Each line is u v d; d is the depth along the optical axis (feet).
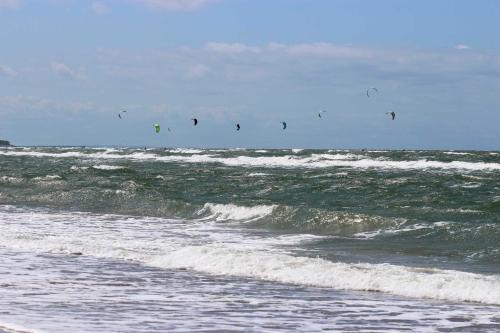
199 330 96.22
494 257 164.25
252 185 373.20
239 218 258.16
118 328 96.22
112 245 184.96
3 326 96.02
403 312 108.78
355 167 563.48
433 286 125.49
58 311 107.04
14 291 123.75
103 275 141.79
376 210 260.83
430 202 285.23
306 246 186.29
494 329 98.02
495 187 341.41
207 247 165.17
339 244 189.78
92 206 314.35
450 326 99.76
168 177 442.50
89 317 102.99
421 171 502.79
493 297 117.70
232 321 101.96
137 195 322.34
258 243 192.44
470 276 133.90
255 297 120.67
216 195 335.88
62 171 531.09
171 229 229.86
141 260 161.99
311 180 396.98
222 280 136.77
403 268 142.41
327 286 130.62
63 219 260.83
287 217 244.01
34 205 324.19
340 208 270.87
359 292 125.49
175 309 110.01
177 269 149.79
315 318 104.47
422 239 196.24
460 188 338.95
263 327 98.58
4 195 358.64
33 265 154.30
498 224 202.18
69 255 169.68
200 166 611.06
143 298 118.83
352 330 97.30
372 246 185.47
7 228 226.99
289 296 121.39
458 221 227.40
